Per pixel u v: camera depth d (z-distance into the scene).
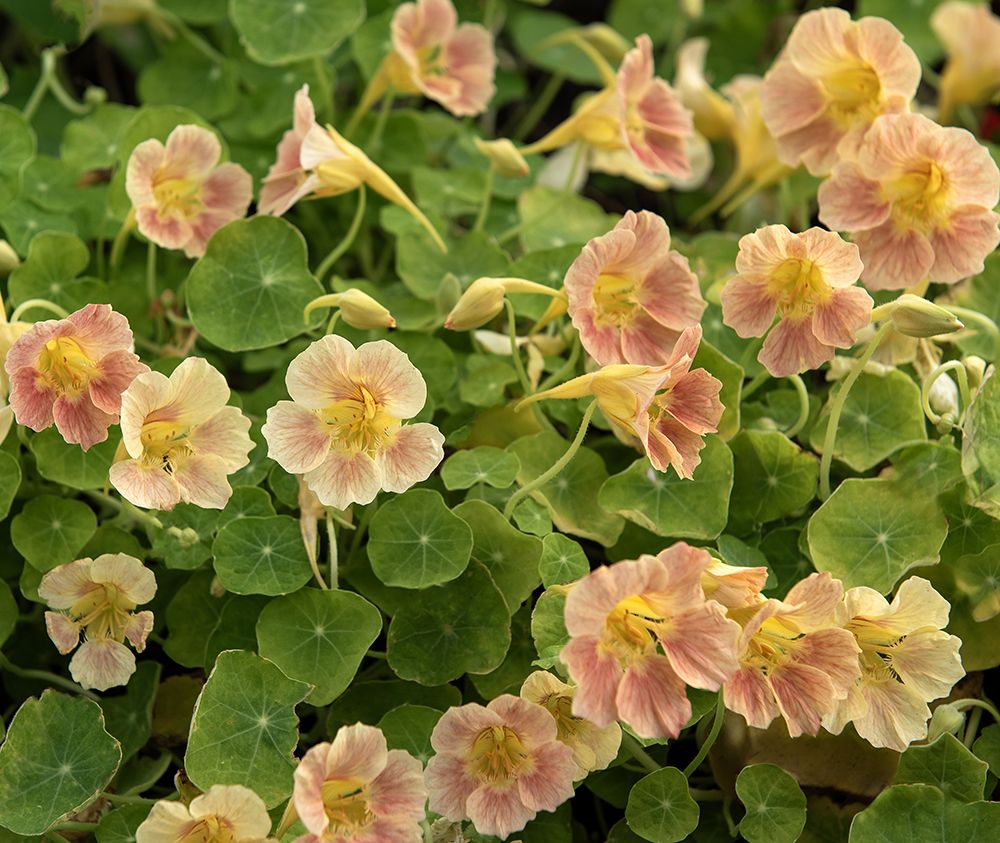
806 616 0.85
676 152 1.03
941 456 0.92
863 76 0.96
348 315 0.90
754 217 1.11
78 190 1.05
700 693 0.89
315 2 1.06
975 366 0.94
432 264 1.02
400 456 0.87
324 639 0.90
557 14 1.24
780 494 0.93
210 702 0.88
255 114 1.09
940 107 1.14
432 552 0.90
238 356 1.01
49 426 0.91
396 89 1.07
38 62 1.20
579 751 0.87
